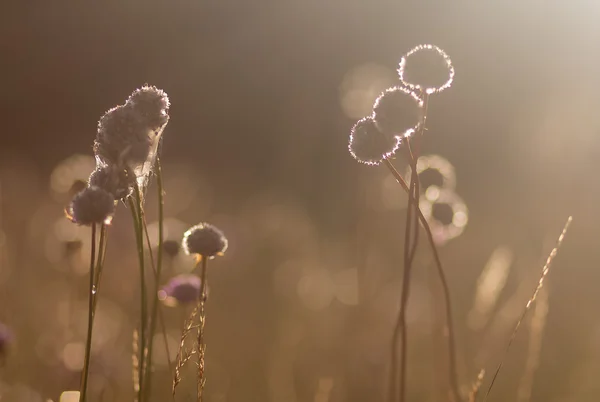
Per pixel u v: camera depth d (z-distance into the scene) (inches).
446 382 35.9
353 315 41.3
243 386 37.2
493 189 63.7
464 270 49.6
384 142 26.0
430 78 25.8
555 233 50.8
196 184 76.0
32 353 36.7
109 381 34.2
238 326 44.9
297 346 40.4
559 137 49.8
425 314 43.9
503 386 39.2
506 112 70.4
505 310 38.1
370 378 37.2
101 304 43.8
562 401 38.6
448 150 71.8
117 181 25.6
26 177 82.9
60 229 38.0
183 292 30.4
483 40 81.7
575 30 70.5
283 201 66.2
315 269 51.8
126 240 46.8
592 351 42.2
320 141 61.2
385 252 46.3
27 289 43.4
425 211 34.4
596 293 48.3
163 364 36.6
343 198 58.5
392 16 102.0
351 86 42.9
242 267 54.9
